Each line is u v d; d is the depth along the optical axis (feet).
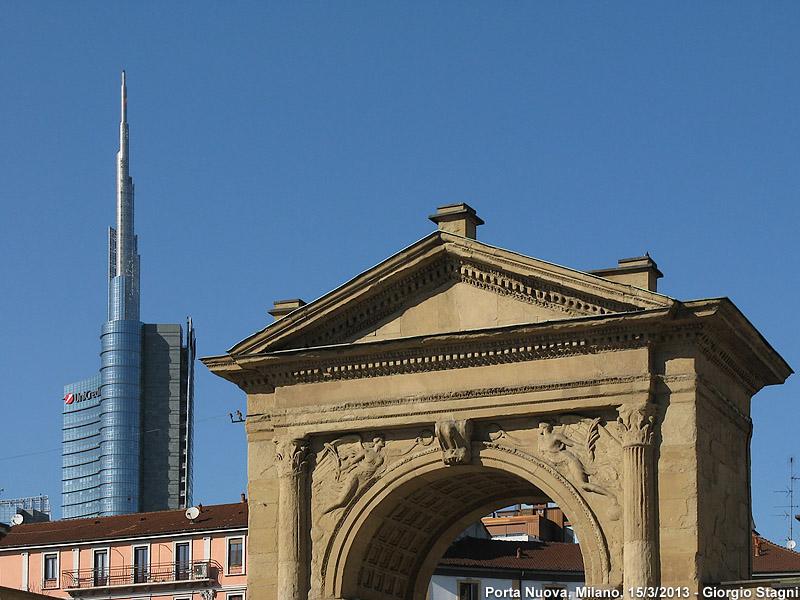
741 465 198.18
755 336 191.62
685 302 179.42
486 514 216.74
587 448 183.42
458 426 188.44
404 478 192.34
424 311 195.31
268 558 197.88
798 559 337.52
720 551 184.44
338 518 194.18
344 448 196.34
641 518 177.58
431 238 193.77
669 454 179.63
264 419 202.69
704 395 183.11
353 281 196.54
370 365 195.11
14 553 404.77
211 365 204.23
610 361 183.32
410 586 213.25
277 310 207.82
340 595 192.54
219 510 403.75
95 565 396.37
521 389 186.39
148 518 411.95
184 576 385.09
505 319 190.70
